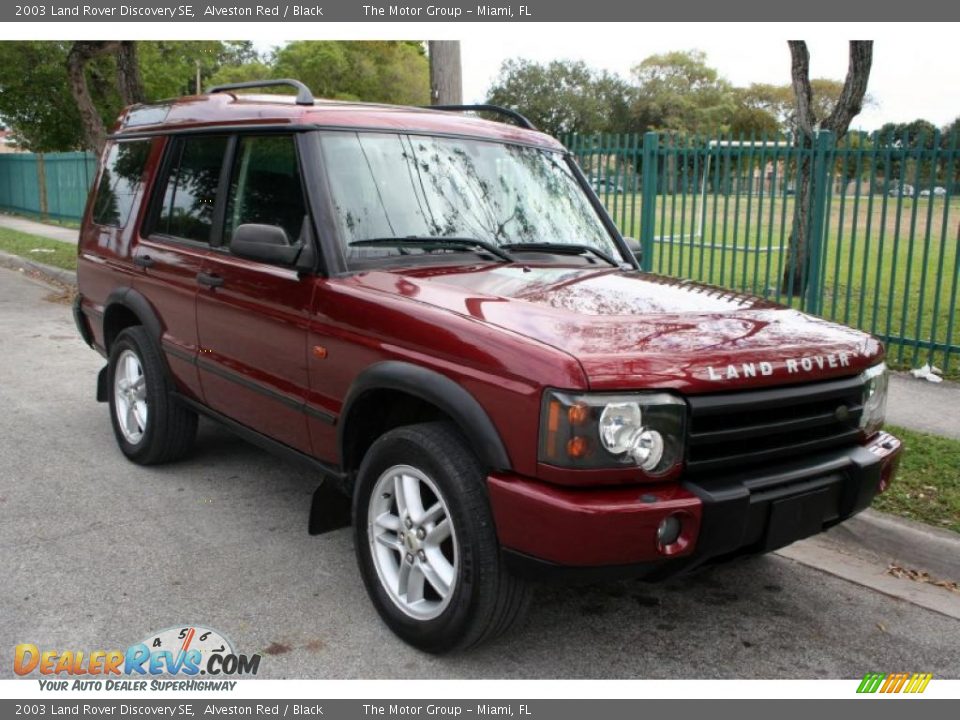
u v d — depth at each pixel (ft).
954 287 25.98
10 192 91.61
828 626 12.64
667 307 11.56
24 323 33.83
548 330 10.16
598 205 16.06
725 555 10.71
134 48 45.06
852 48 35.60
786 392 10.39
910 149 26.99
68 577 13.20
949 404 22.80
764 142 32.50
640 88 242.78
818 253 30.37
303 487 17.20
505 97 208.64
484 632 10.64
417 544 11.19
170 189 16.83
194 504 16.20
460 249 13.35
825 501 10.85
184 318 15.80
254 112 14.53
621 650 11.82
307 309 12.64
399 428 11.27
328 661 11.26
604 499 9.40
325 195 12.75
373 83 158.40
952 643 12.27
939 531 14.46
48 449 19.04
